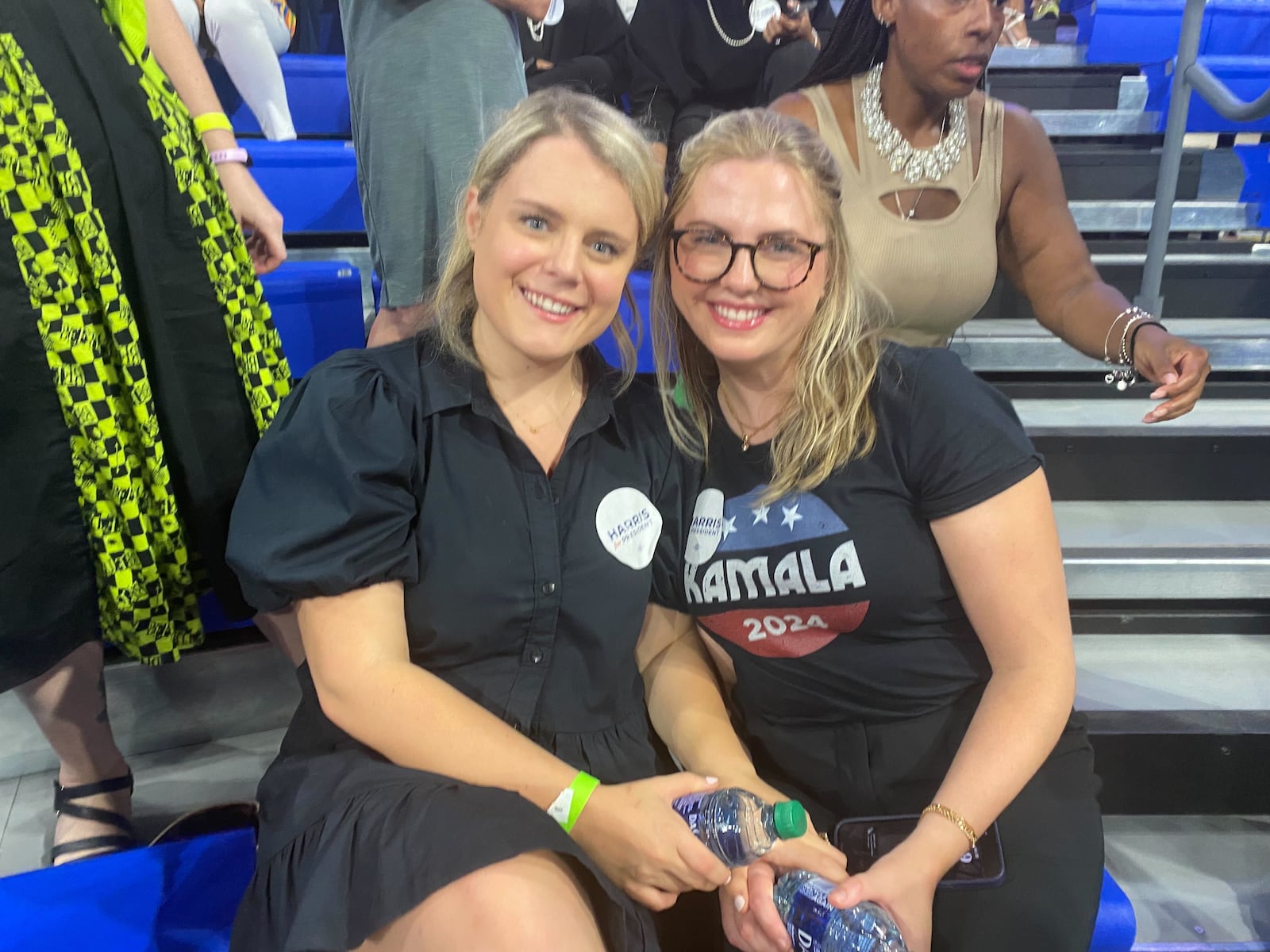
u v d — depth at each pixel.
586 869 0.90
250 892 0.99
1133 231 2.77
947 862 1.05
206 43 2.47
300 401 1.13
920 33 1.45
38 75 1.12
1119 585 1.91
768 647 1.23
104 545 1.27
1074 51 3.20
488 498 1.11
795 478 1.16
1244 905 1.58
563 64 2.72
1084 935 1.11
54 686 1.47
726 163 1.11
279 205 2.43
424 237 1.67
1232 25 3.37
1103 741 1.68
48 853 1.59
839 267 1.15
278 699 1.95
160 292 1.26
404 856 0.86
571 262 1.05
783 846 1.10
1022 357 2.32
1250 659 1.92
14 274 1.13
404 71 1.61
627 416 1.24
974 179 1.63
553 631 1.13
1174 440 2.12
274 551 1.01
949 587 1.17
